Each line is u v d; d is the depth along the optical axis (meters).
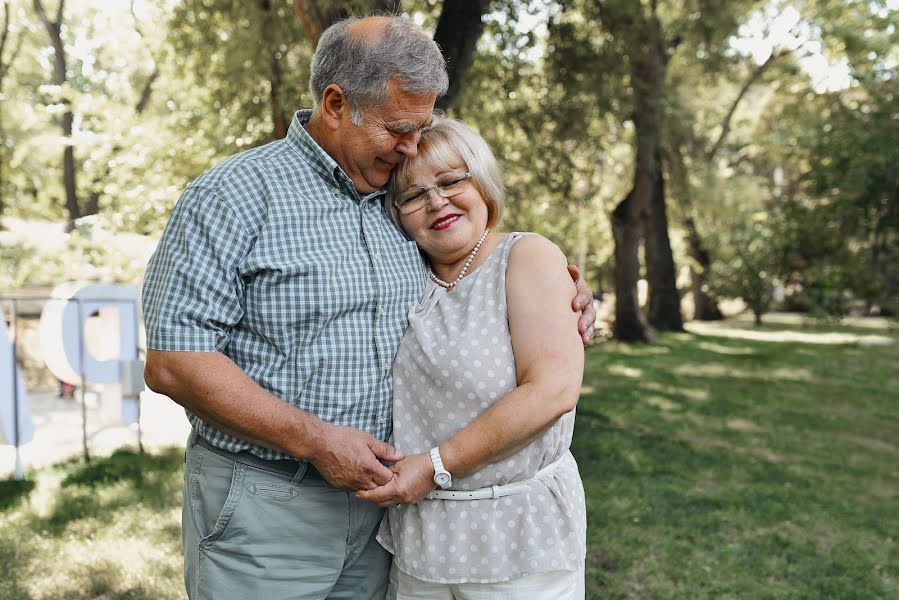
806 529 4.82
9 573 3.67
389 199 1.96
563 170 9.88
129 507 4.66
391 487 1.72
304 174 1.80
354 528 1.93
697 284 23.28
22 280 12.11
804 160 17.22
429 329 1.87
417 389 1.86
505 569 1.79
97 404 8.58
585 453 6.54
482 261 1.94
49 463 5.74
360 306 1.82
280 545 1.84
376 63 1.71
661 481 5.77
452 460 1.72
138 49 15.17
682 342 15.91
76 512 4.56
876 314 23.39
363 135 1.78
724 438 7.35
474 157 1.90
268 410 1.67
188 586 1.92
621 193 16.97
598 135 10.23
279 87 7.08
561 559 1.80
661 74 12.95
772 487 5.70
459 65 6.11
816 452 6.90
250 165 1.76
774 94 20.69
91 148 11.41
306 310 1.74
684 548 4.41
